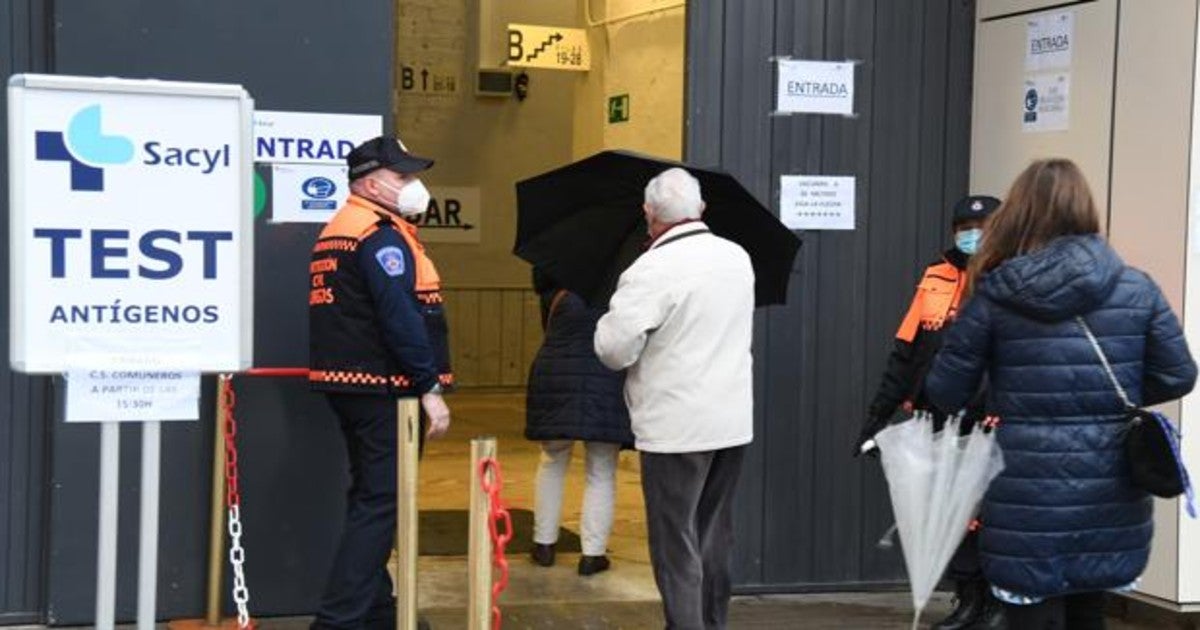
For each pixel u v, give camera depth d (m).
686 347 4.79
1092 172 6.20
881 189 6.63
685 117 6.41
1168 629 6.08
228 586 5.76
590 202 5.38
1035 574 4.07
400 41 13.72
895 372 5.76
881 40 6.60
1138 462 4.03
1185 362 4.18
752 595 6.54
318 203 5.76
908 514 4.41
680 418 4.77
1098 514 4.07
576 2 11.90
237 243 3.88
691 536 4.87
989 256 4.25
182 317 3.85
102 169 3.76
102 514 3.89
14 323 3.71
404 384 5.16
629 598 6.39
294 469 5.81
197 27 5.59
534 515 7.42
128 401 3.84
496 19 13.06
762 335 6.50
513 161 14.13
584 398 6.57
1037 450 4.07
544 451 6.98
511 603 6.27
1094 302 4.05
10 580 5.60
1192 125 5.79
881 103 6.61
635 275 4.79
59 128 3.72
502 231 14.16
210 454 5.72
